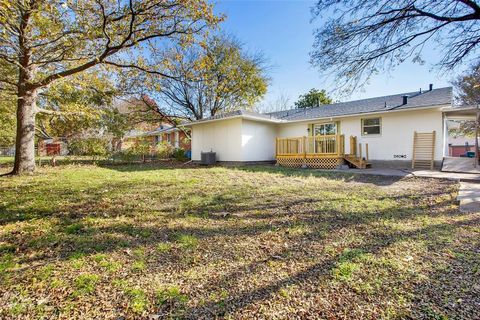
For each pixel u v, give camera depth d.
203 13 6.52
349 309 1.76
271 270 2.32
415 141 11.01
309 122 14.52
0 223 3.71
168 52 10.88
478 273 2.19
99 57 6.91
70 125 16.16
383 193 5.61
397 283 2.06
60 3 5.47
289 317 1.69
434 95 11.52
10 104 11.95
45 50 7.76
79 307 1.81
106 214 4.15
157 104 19.56
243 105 21.69
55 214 4.17
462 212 4.05
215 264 2.45
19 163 9.35
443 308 1.74
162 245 2.89
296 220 3.77
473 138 23.44
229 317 1.69
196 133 16.66
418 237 3.03
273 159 15.59
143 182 7.47
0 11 4.86
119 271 2.32
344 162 11.98
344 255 2.58
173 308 1.80
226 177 8.62
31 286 2.07
